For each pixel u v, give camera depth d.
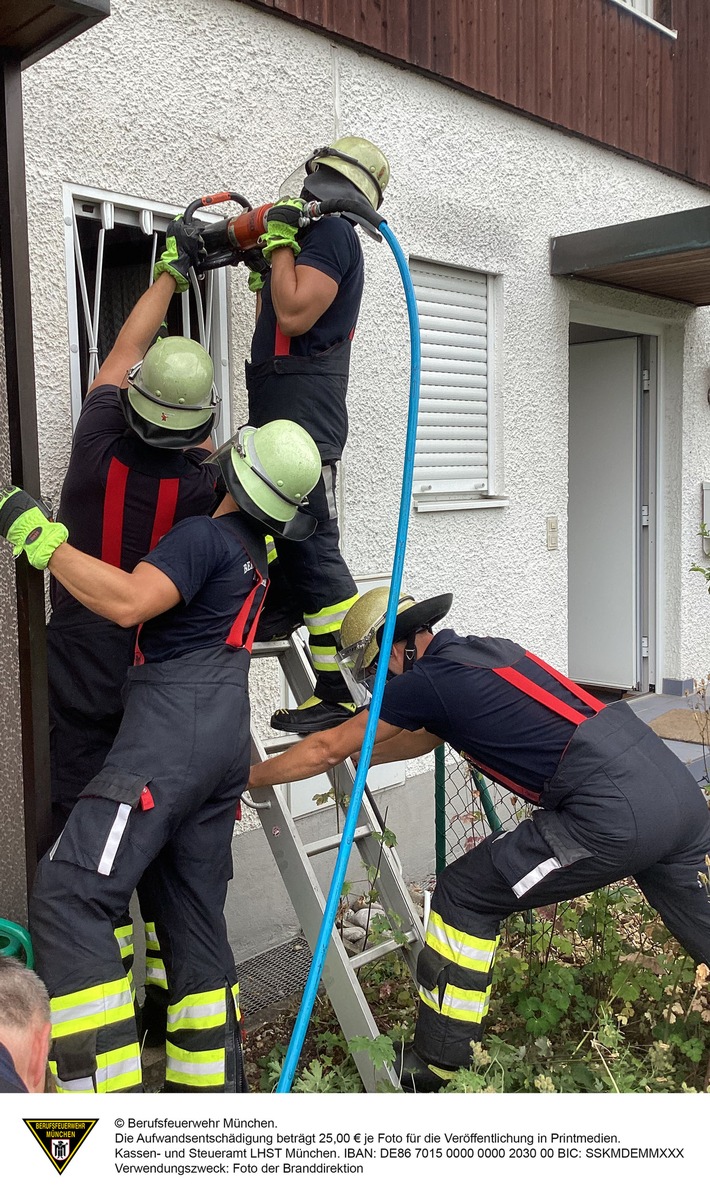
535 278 5.19
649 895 2.79
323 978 2.69
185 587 2.17
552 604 5.45
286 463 2.29
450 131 4.54
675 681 6.91
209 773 2.20
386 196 4.23
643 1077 2.66
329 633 2.87
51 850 2.12
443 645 2.65
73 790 2.67
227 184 3.48
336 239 2.58
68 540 2.53
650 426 6.84
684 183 6.50
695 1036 2.86
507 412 5.05
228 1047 2.33
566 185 5.38
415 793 4.50
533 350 5.21
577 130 5.35
